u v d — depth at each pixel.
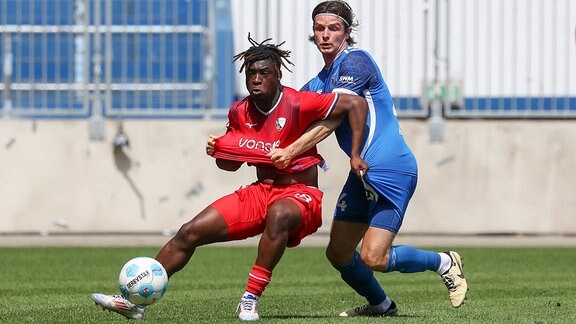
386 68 53.12
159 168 53.59
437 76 52.75
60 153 53.72
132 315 23.48
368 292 25.14
